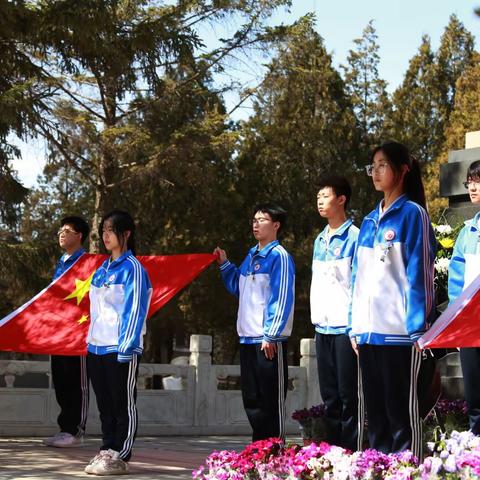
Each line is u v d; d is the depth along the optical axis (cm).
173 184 1975
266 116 2558
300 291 2409
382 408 506
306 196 2594
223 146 1969
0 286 2502
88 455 809
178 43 1327
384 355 496
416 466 450
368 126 2964
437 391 542
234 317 2458
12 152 1441
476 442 444
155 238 2412
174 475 678
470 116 2656
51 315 822
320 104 2689
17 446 895
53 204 2945
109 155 1900
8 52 1090
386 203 519
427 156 3052
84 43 1085
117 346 684
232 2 1820
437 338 481
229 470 513
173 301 2383
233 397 1217
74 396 898
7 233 2658
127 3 1823
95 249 1945
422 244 498
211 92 2009
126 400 685
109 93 1827
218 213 2348
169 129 1975
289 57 2012
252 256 705
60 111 1831
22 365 1054
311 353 1277
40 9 1075
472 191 609
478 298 502
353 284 521
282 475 489
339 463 459
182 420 1173
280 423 678
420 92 3134
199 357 1195
